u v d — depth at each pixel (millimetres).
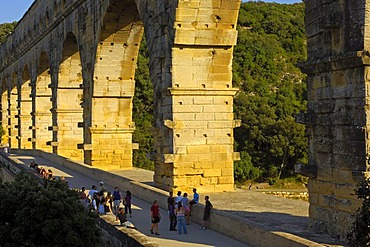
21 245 18766
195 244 19781
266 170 65375
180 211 21703
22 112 76562
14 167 49656
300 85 83312
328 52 18000
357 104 16781
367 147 16531
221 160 29250
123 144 42906
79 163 44219
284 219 21141
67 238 18344
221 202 25703
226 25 28469
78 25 45156
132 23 38594
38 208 18688
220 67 29031
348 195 16906
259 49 89062
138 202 29031
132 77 42000
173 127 28266
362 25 16672
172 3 27828
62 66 52719
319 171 18391
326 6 17828
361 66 16609
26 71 74188
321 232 18156
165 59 28859
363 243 12328
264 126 68125
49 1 55250
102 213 23984
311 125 18828
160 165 30156
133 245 18281
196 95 28688
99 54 40469
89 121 42875
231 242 19812
